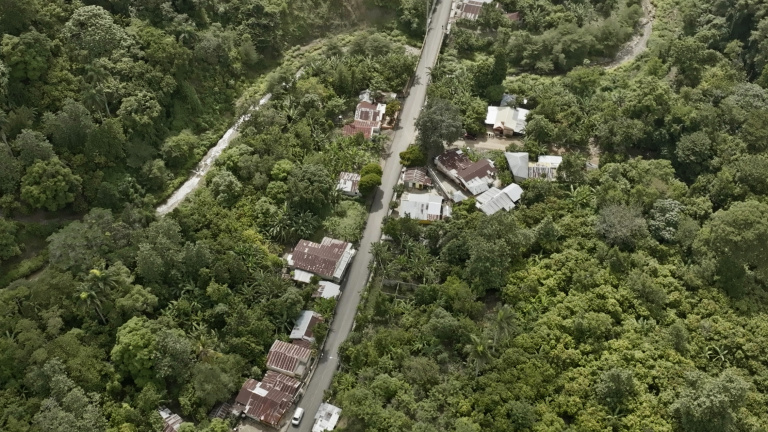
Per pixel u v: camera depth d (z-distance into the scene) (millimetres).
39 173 108062
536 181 122312
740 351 99812
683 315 105938
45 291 97250
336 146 129750
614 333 101688
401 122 140000
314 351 102000
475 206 120625
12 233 106562
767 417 92875
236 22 150625
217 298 103250
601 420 91312
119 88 122125
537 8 167000
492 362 96438
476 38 161250
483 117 138250
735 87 139375
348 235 117125
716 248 108375
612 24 161750
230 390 95812
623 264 109750
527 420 89062
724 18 160125
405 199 122250
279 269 111625
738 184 121625
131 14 134625
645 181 122438
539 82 150375
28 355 92375
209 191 119938
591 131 136625
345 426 93625
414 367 95875
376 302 107062
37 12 121375
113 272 100000
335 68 145000
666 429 89812
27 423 88312
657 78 144000
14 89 115125
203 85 137750
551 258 111500
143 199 116375
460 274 108938
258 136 128500
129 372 95312
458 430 87750
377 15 165375
